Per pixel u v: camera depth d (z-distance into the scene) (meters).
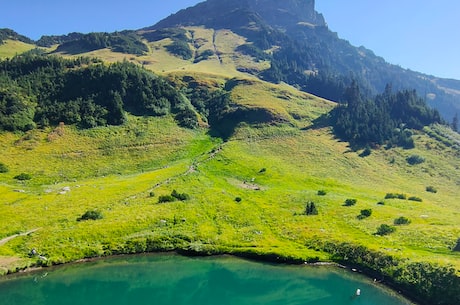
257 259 55.47
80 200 70.12
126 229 59.25
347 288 47.22
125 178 89.44
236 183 90.94
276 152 117.44
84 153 104.00
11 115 112.69
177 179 86.00
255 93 166.75
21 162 93.62
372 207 73.56
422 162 118.44
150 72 163.88
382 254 51.34
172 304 43.78
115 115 126.12
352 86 176.25
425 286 43.59
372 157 120.88
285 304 43.97
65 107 123.75
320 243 57.91
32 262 49.31
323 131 138.25
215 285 48.97
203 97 163.12
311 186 92.56
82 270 50.34
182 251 56.78
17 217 60.16
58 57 160.50
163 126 128.62
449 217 67.19
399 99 167.62
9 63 145.88
